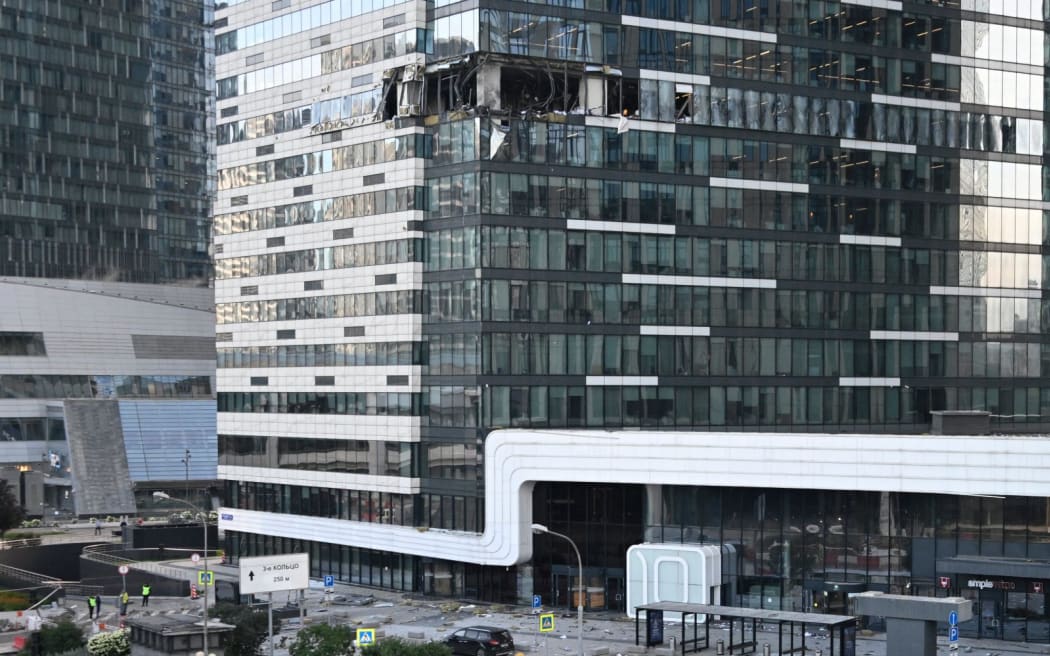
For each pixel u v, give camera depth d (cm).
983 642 7694
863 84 10806
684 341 10050
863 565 8188
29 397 16888
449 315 9744
